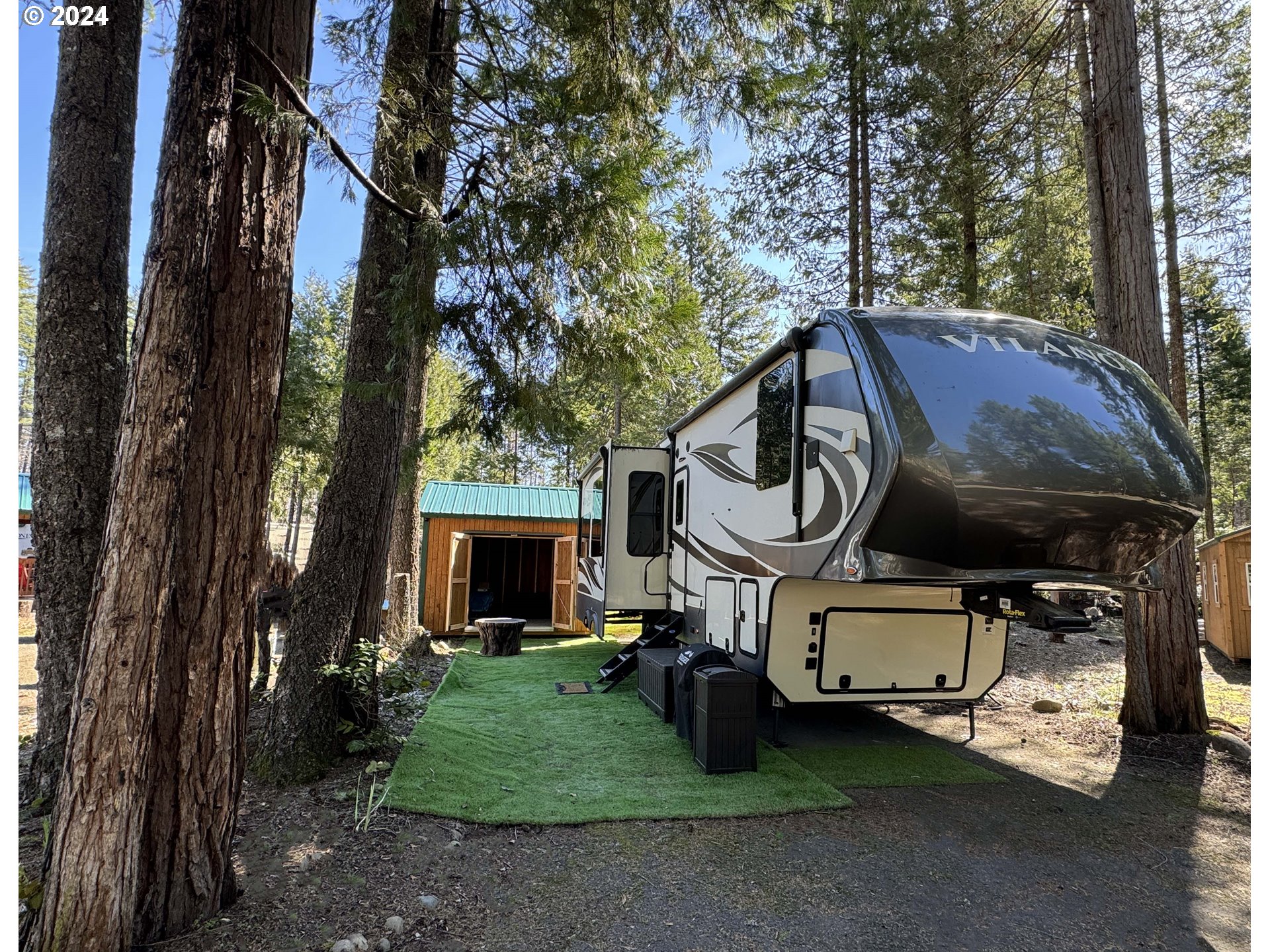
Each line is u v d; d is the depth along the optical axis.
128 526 2.19
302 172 3.00
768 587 4.82
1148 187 5.70
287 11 2.85
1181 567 5.68
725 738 4.53
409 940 2.61
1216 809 4.09
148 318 2.24
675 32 4.39
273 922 2.65
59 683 3.56
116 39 3.81
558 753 4.90
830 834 3.68
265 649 5.72
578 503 11.20
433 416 15.43
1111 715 6.19
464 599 10.58
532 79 4.16
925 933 2.78
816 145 10.24
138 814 2.25
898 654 5.04
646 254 4.05
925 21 7.91
